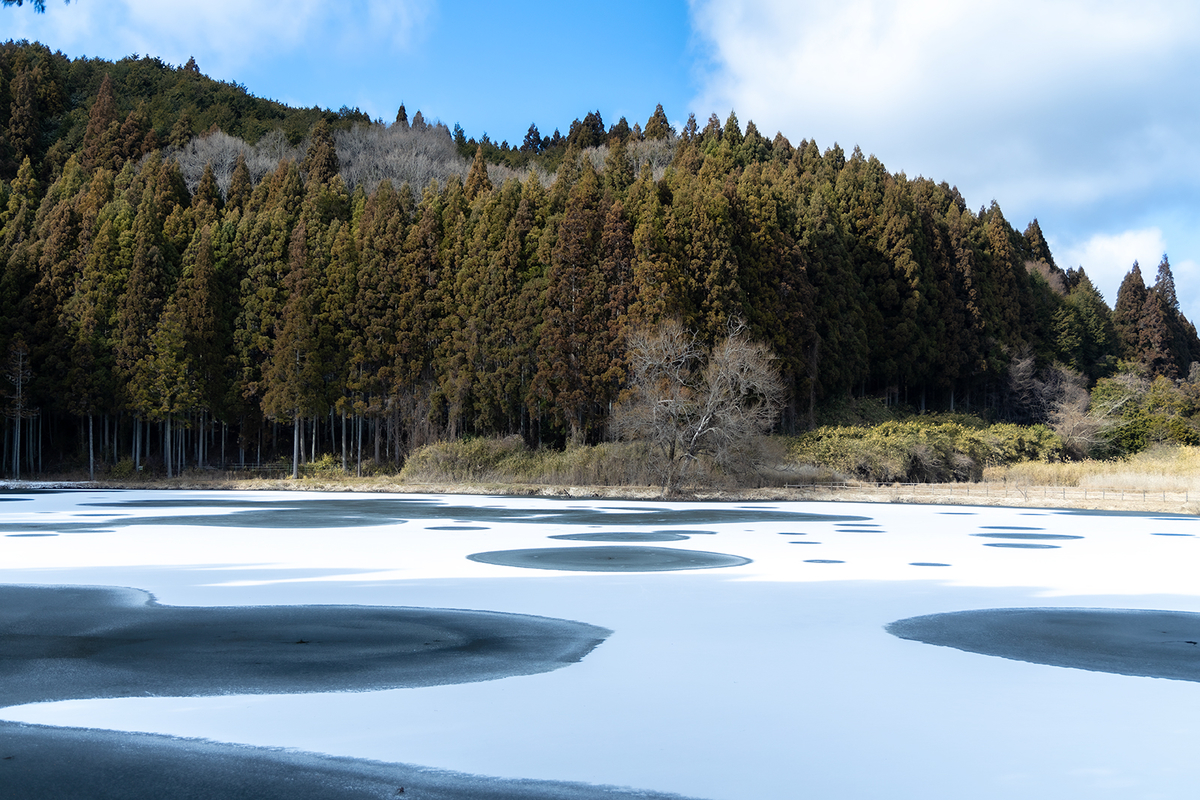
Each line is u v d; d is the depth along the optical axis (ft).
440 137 374.22
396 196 236.22
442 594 49.16
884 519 104.53
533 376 192.34
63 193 248.32
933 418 223.71
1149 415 232.32
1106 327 297.33
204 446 209.87
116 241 206.80
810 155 298.76
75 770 22.21
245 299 205.87
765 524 96.37
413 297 203.31
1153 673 32.45
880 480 177.68
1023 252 340.39
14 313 201.98
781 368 194.80
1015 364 247.50
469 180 269.03
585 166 243.40
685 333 174.40
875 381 238.68
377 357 201.67
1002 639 38.14
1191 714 27.45
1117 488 161.99
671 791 21.06
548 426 201.87
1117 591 51.49
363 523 93.71
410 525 92.12
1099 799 20.61
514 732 25.38
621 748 24.07
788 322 202.80
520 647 36.14
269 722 26.21
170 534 80.84
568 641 37.27
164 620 41.57
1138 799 20.62
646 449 169.07
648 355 161.89
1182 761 23.22
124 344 193.26
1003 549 72.79
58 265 204.23
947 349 236.84
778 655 34.94
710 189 206.90
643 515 109.19
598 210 199.31
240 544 73.26
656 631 39.42
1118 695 29.55
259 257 211.20
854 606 45.96
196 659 33.86
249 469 203.72
